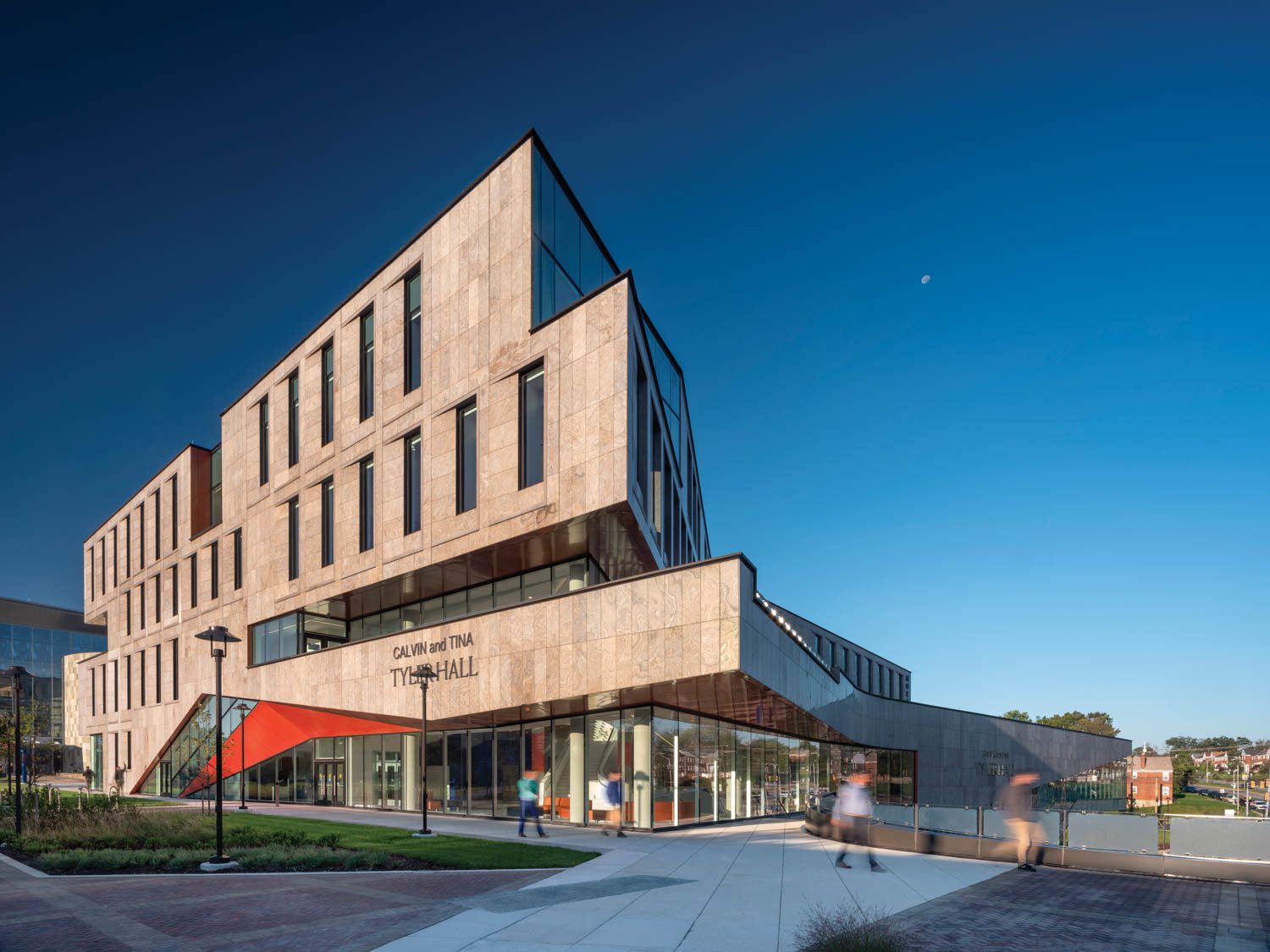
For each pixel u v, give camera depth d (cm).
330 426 3600
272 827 2333
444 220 3003
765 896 1329
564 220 2950
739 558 1973
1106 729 14800
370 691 3059
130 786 5431
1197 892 1374
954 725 5444
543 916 1157
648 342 2764
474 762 2953
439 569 2916
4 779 5781
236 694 4012
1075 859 1653
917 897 1327
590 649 2269
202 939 1023
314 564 3512
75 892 1352
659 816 2509
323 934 1047
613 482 2272
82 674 6650
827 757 4369
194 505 4828
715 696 2391
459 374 2850
